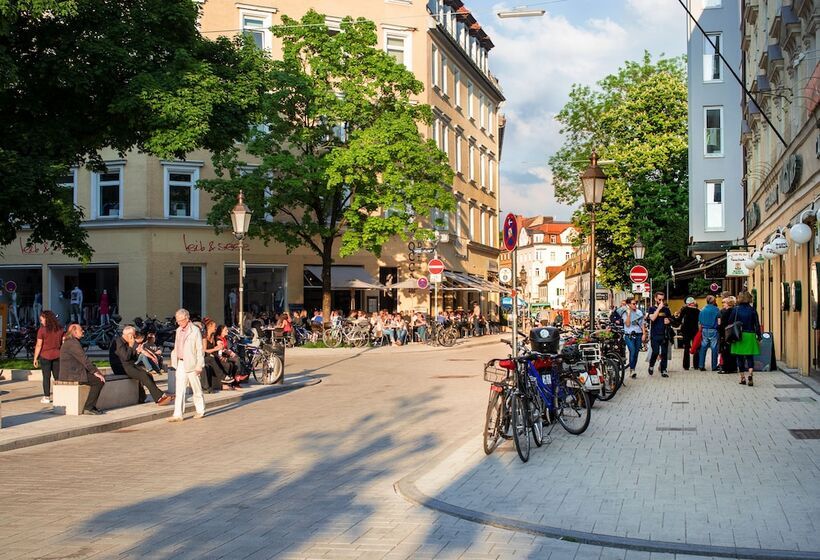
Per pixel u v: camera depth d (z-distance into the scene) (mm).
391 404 18234
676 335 39094
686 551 6707
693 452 11227
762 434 12664
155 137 21750
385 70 39688
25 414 16203
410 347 41375
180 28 23875
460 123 58719
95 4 21734
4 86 19250
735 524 7492
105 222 42562
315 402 18969
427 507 8484
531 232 183500
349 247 39906
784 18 22141
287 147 45125
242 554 6785
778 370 24250
